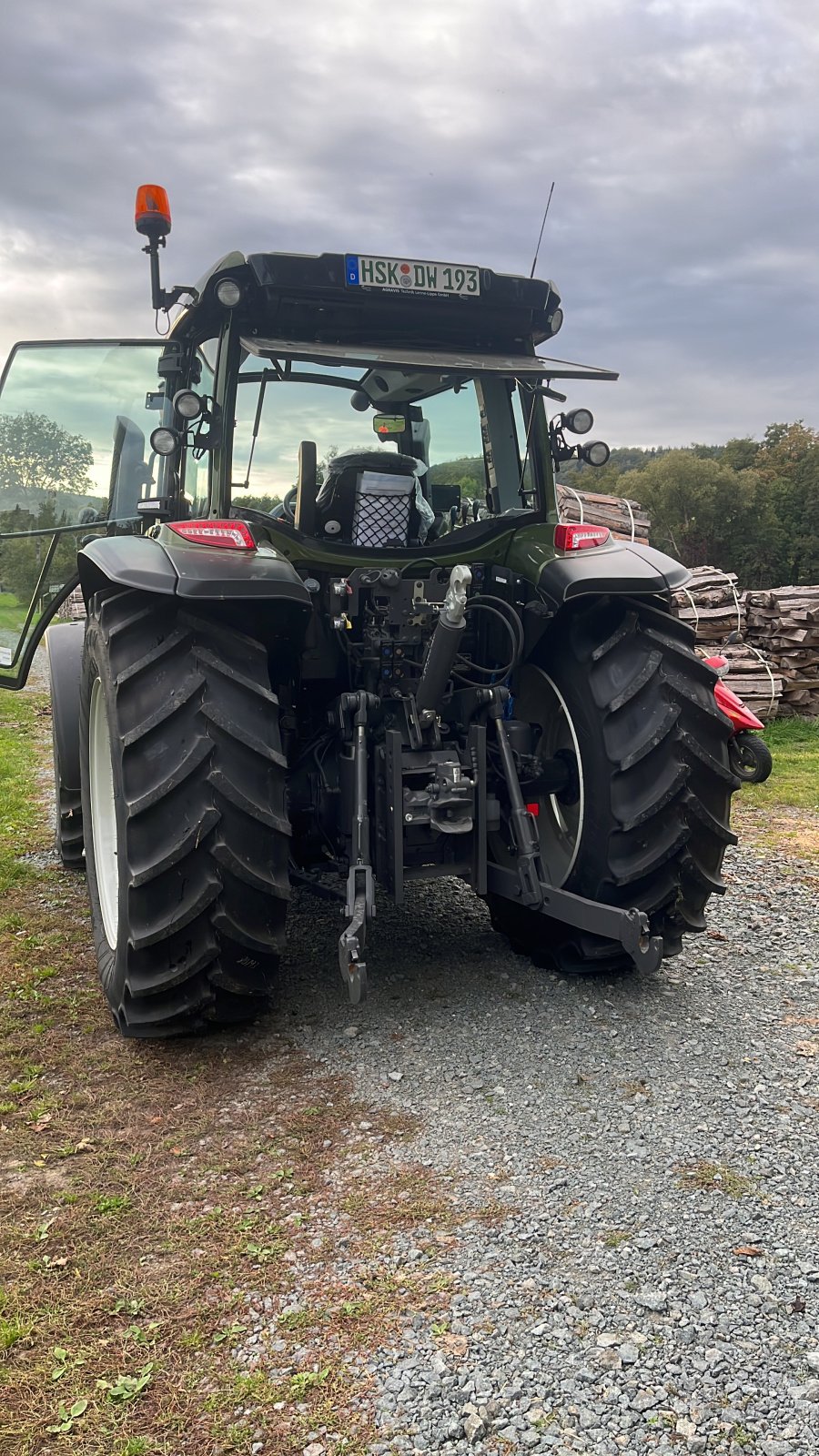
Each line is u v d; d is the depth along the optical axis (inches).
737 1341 73.9
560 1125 103.2
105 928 139.3
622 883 128.2
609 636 132.4
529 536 143.1
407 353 129.7
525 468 151.2
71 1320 76.4
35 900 179.3
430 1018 128.2
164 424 163.0
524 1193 91.9
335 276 130.0
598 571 129.0
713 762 127.4
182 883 111.3
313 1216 89.0
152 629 117.1
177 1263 83.0
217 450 134.4
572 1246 84.7
